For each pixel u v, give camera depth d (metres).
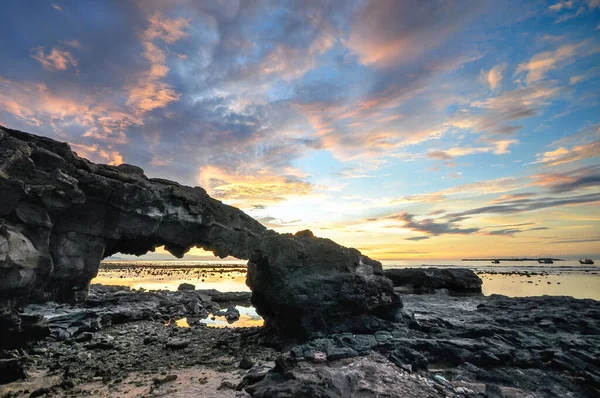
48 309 21.81
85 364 14.55
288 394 9.38
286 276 17.83
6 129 13.15
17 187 12.08
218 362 14.87
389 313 18.25
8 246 11.60
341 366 11.45
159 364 14.64
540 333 15.36
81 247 15.59
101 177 15.80
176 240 18.94
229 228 20.58
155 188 17.91
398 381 10.62
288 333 18.11
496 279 66.00
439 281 47.12
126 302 29.11
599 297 36.59
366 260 21.91
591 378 10.48
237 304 38.72
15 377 12.21
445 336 15.02
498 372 11.44
